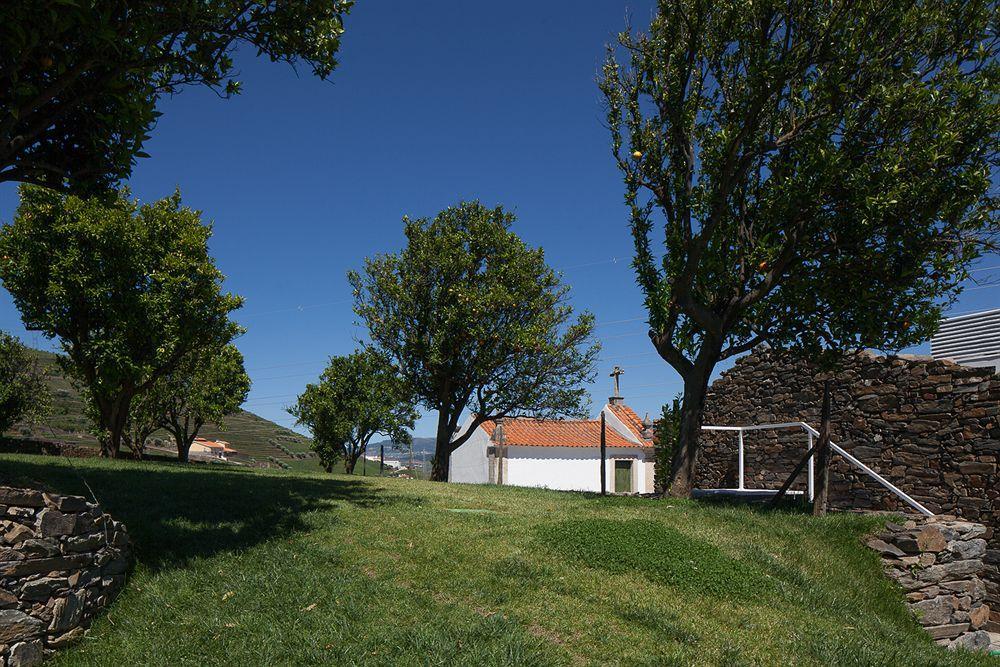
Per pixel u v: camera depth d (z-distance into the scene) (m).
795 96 13.20
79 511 6.59
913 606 9.72
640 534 9.62
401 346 24.53
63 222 21.23
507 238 24.41
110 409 23.64
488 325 23.72
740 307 14.63
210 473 14.76
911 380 14.14
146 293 22.19
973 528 10.82
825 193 13.33
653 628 7.08
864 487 14.91
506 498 13.78
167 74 9.44
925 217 12.66
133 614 6.71
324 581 7.46
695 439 14.73
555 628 6.87
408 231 24.89
